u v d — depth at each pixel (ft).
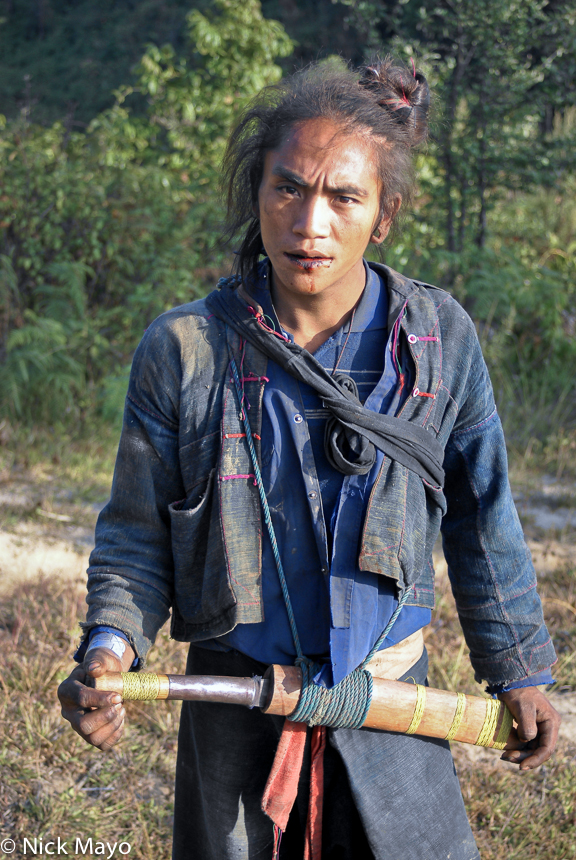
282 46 26.99
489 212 28.27
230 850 4.56
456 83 24.97
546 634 4.57
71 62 73.31
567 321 24.38
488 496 4.56
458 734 4.20
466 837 4.46
